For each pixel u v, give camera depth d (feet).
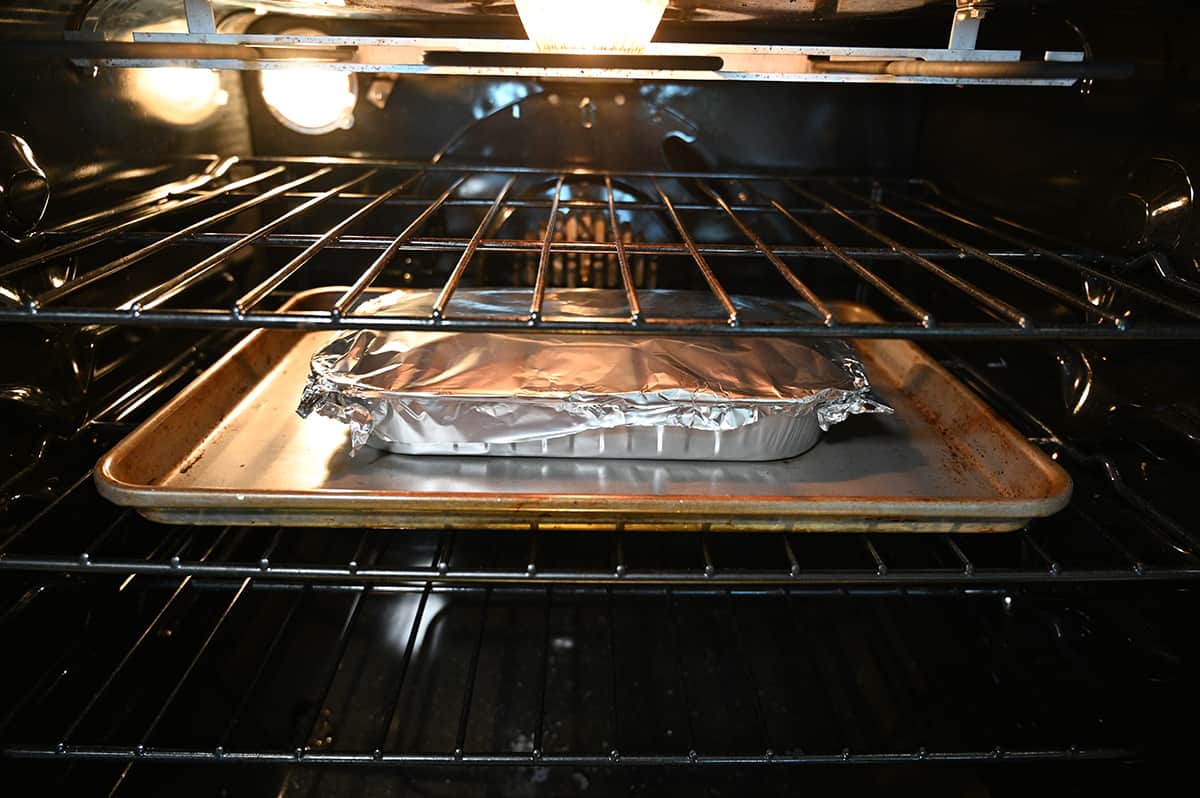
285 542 3.46
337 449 2.64
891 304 4.05
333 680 2.79
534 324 1.76
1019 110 3.12
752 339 2.70
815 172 3.86
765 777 2.65
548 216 3.79
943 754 2.39
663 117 3.72
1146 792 2.49
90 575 2.69
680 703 2.88
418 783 2.60
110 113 2.79
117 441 2.83
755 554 3.58
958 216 3.48
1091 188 2.70
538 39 2.34
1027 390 3.17
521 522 2.23
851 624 3.26
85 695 2.64
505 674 2.98
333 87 3.57
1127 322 1.77
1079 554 2.86
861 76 2.50
